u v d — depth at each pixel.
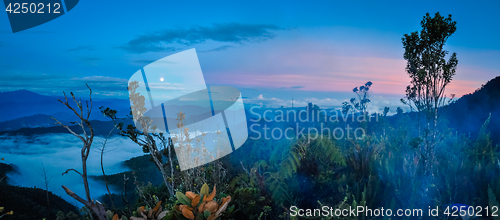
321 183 2.76
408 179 2.63
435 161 2.89
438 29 2.80
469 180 2.63
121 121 2.90
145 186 3.58
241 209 2.65
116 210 2.60
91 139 1.92
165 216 2.17
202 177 3.16
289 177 2.87
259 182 2.80
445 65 2.76
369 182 2.57
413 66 2.98
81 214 2.37
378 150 3.25
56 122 1.83
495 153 3.11
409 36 3.03
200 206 2.02
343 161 3.04
